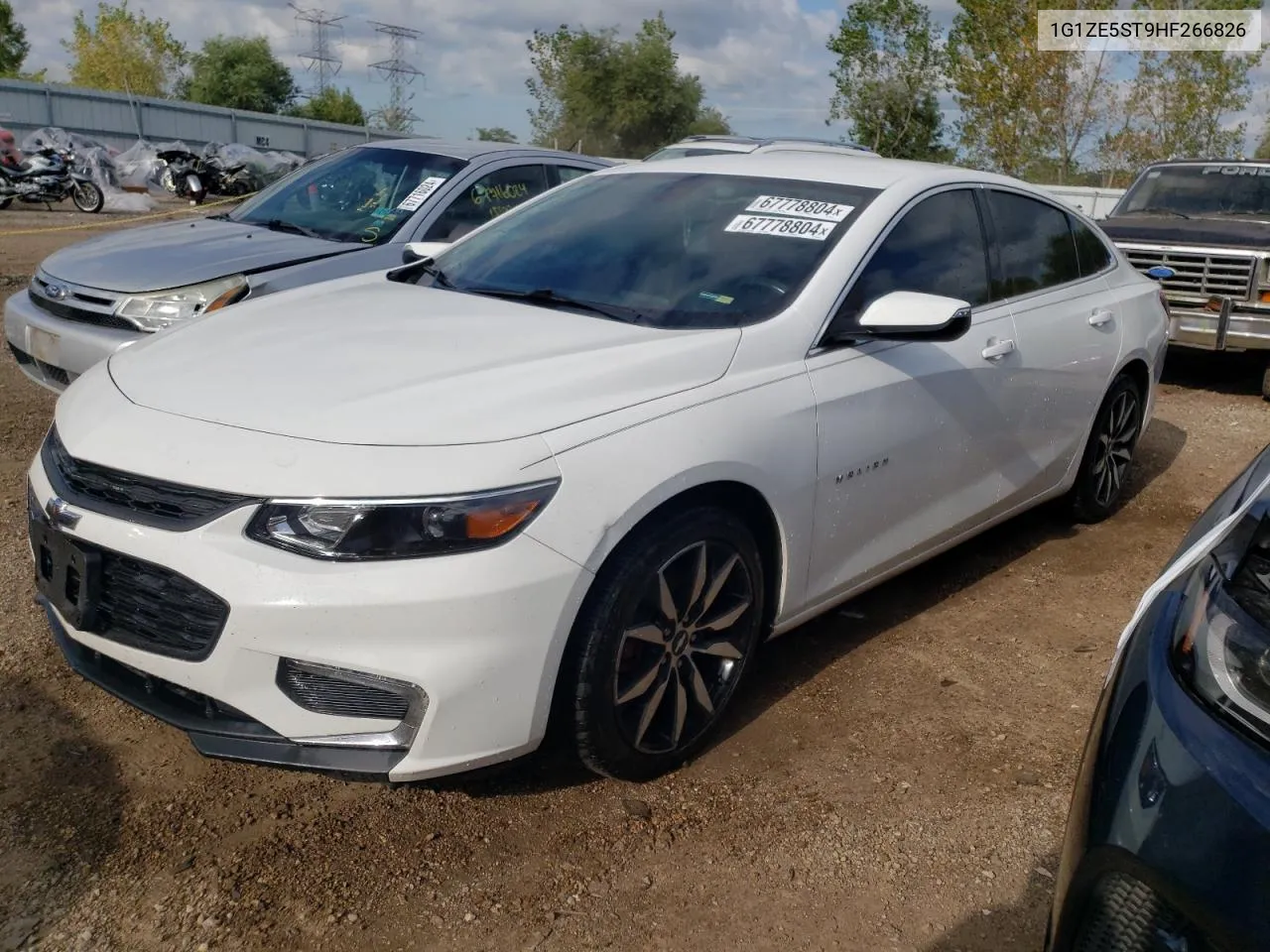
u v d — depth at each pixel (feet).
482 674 8.23
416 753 8.27
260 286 17.28
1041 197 15.24
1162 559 15.93
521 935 8.08
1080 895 5.42
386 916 8.20
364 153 22.39
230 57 189.26
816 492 10.69
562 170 22.91
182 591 8.42
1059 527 17.15
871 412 11.22
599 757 9.37
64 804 9.27
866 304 11.54
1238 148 76.33
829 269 11.37
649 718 9.57
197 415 8.95
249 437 8.54
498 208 21.29
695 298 11.26
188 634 8.45
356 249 19.04
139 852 8.76
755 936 8.15
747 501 10.27
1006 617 13.82
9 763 9.77
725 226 12.31
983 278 13.51
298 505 8.07
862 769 10.32
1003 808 9.80
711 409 9.72
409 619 8.00
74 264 17.98
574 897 8.48
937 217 12.97
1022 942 8.19
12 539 14.37
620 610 9.00
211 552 8.16
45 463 9.68
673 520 9.38
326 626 7.98
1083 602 14.37
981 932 8.29
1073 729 11.19
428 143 22.68
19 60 183.21
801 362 10.72
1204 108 74.90
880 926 8.31
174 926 8.01
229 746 8.45
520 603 8.25
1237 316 25.95
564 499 8.48
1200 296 26.50
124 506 8.72
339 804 9.51
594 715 9.06
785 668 12.21
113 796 9.43
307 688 8.30
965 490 13.14
